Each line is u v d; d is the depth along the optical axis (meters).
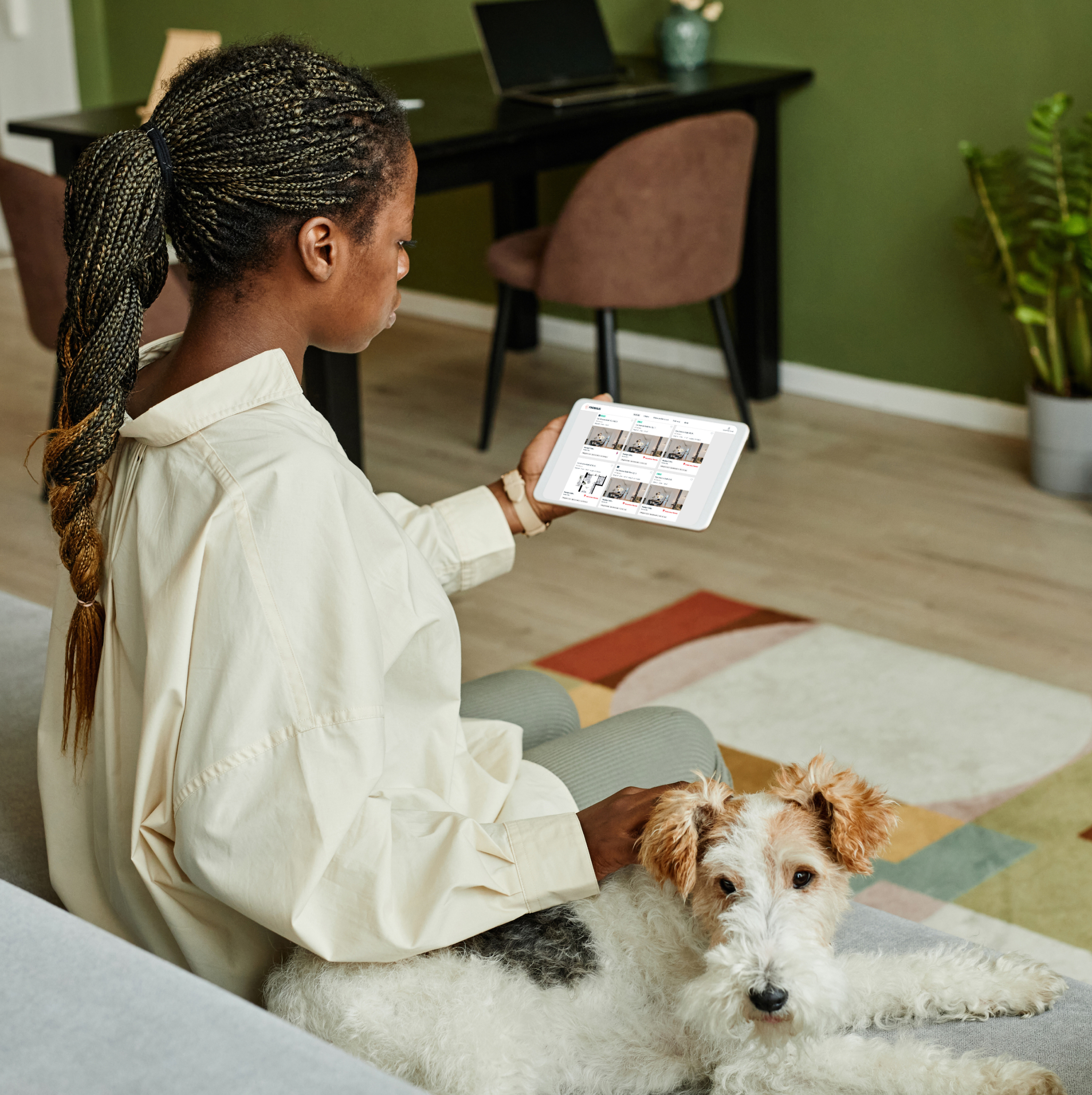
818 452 3.67
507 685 1.32
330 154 0.90
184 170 0.89
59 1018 0.71
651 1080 0.95
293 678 0.84
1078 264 3.10
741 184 3.42
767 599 2.84
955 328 3.75
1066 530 3.12
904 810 2.08
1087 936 1.77
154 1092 0.66
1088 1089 0.96
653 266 3.42
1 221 5.98
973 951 1.08
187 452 0.89
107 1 5.69
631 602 2.85
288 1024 0.71
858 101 3.75
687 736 1.22
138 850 0.88
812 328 4.07
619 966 0.98
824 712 2.38
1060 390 3.28
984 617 2.72
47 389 4.27
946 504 3.29
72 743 1.02
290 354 0.96
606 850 0.96
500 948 0.97
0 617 1.66
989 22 3.44
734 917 0.93
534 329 4.64
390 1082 0.67
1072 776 2.15
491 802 1.03
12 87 6.00
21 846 1.22
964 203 3.62
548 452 1.20
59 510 0.90
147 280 0.91
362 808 0.87
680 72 3.91
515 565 3.05
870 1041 0.94
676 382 4.27
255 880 0.84
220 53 0.92
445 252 4.89
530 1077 0.88
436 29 4.70
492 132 3.19
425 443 3.79
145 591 0.88
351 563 0.86
